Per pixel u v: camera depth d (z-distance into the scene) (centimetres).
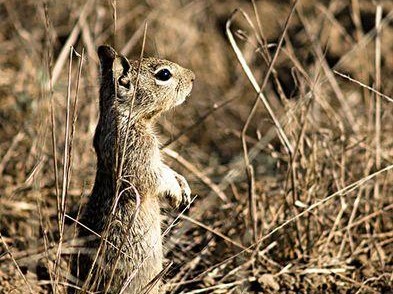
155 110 1016
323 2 1889
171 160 1388
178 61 1694
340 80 1694
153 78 1005
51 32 1459
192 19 1792
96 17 1605
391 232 1170
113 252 958
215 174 1403
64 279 1002
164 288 1023
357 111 1463
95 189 999
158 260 984
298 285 1099
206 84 1692
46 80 1318
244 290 1059
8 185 1261
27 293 1048
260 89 1102
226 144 1548
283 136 1113
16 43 1562
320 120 1405
